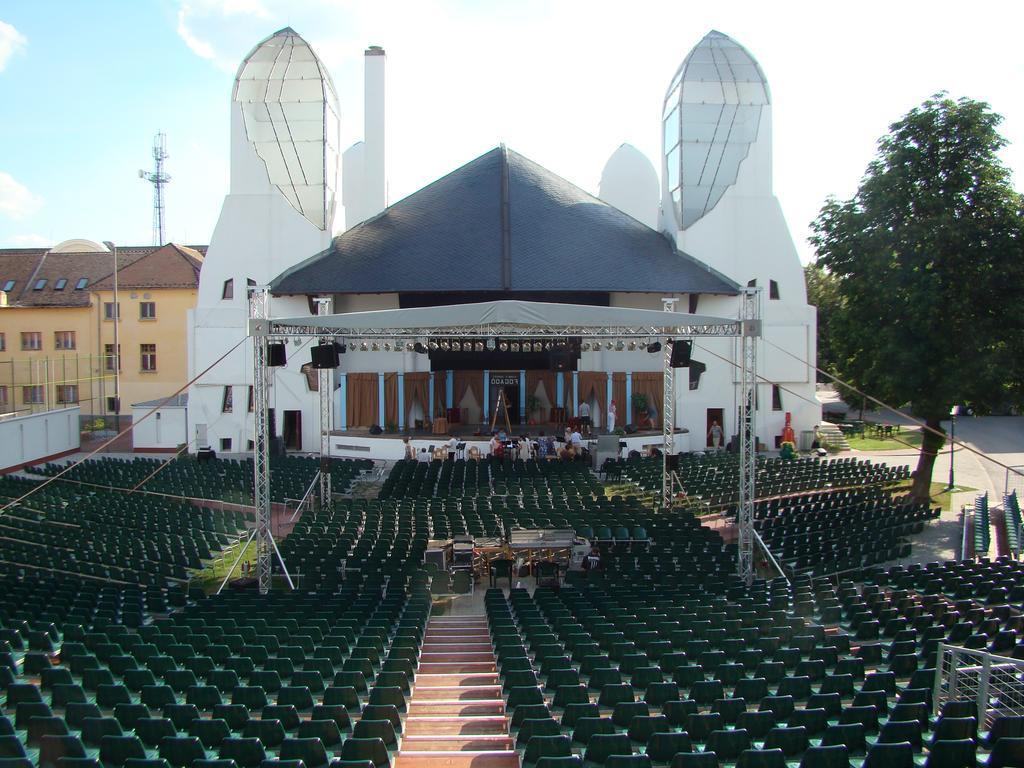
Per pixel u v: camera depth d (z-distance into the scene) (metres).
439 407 46.50
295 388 44.78
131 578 21.94
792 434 43.47
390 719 11.98
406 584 20.77
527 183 48.03
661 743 10.75
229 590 20.97
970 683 12.96
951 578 19.80
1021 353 29.31
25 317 60.56
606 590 20.19
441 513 27.23
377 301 45.72
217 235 45.03
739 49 46.75
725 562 22.78
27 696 12.35
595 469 38.19
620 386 45.12
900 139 30.59
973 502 32.97
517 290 41.47
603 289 41.91
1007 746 9.59
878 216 30.55
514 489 31.17
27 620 16.97
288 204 44.75
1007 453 46.59
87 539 24.94
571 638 15.74
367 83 50.97
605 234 46.06
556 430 44.31
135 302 59.72
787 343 45.91
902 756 9.91
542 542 23.28
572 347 32.66
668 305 30.62
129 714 11.89
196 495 33.03
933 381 29.98
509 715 12.80
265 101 45.53
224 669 13.70
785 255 46.16
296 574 23.12
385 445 41.25
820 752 9.89
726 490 32.03
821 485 33.88
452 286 41.56
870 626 16.03
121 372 59.78
